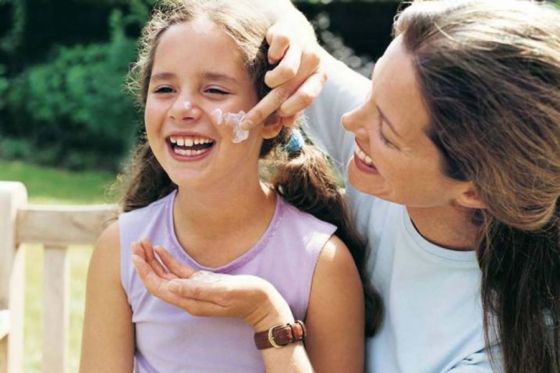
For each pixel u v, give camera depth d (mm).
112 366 1891
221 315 1720
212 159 1718
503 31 1536
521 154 1542
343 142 2008
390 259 1874
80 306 4367
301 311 1836
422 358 1775
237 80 1725
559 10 1698
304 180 1954
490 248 1696
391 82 1584
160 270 1755
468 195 1648
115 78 7562
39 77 7793
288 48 1718
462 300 1762
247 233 1845
